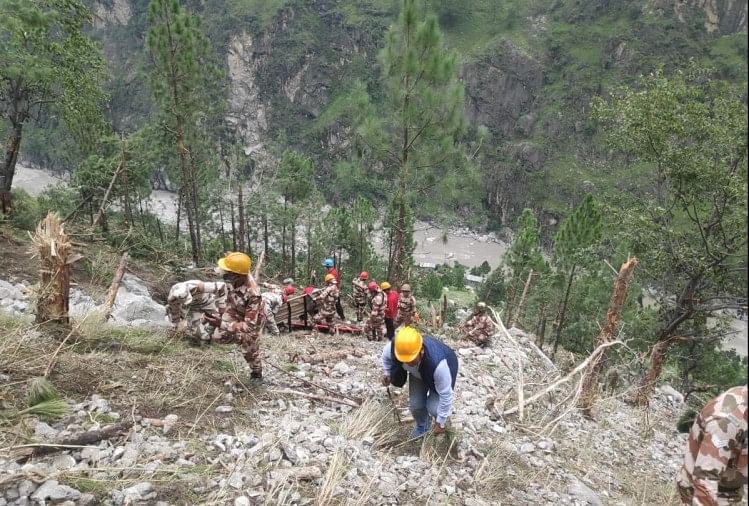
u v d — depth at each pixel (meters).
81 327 5.59
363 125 14.30
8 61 13.62
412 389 4.92
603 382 10.81
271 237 38.47
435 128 14.17
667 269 11.92
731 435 2.46
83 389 4.47
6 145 15.22
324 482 3.72
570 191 93.62
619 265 18.56
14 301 7.03
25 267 9.85
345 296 22.91
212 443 4.06
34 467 3.26
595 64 102.62
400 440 4.99
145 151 20.25
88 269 11.02
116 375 4.83
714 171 10.41
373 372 7.16
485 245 86.81
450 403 4.55
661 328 13.38
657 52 98.88
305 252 41.25
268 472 3.75
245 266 5.27
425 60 13.64
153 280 12.86
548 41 108.38
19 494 2.99
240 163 27.41
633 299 18.78
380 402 5.74
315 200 34.19
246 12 125.25
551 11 113.56
